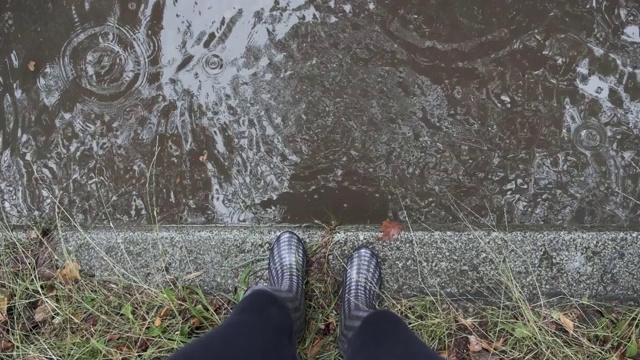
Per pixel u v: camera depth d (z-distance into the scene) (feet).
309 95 5.26
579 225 5.08
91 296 4.97
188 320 4.91
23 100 5.37
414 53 5.25
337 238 5.06
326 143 5.24
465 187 5.15
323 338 4.92
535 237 4.89
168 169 5.29
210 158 5.28
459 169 5.16
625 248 4.84
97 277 5.05
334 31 5.29
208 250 5.04
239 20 5.35
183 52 5.35
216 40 5.35
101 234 5.09
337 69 5.26
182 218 5.26
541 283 4.87
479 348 4.73
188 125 5.31
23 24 5.41
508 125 5.17
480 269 4.88
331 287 5.03
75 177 5.32
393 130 5.20
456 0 5.25
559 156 5.14
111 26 5.38
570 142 5.14
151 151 5.30
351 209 5.18
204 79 5.33
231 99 5.31
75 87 5.36
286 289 4.68
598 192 5.10
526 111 5.17
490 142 5.17
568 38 5.20
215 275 5.02
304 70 5.28
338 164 5.22
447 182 5.16
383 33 5.27
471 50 5.23
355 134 5.22
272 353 3.84
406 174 5.17
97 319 4.96
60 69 5.37
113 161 5.31
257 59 5.32
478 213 5.12
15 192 5.32
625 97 5.15
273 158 5.25
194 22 5.37
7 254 5.12
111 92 5.34
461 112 5.19
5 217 5.28
